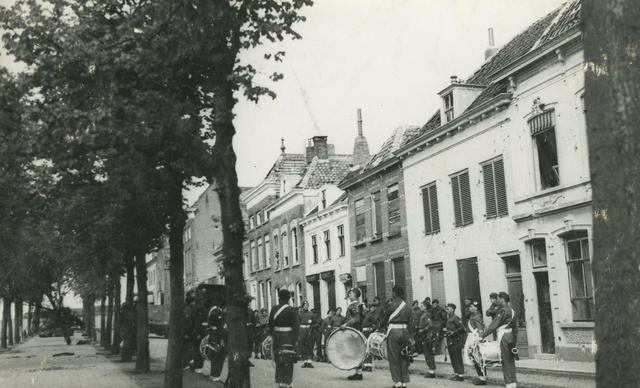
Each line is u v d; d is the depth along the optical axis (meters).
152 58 10.09
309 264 35.94
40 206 12.76
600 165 4.37
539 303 17.78
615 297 4.21
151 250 17.78
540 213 17.17
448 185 22.22
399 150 25.11
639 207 4.18
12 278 33.47
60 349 34.06
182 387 11.91
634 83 4.27
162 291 76.00
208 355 16.02
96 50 10.16
